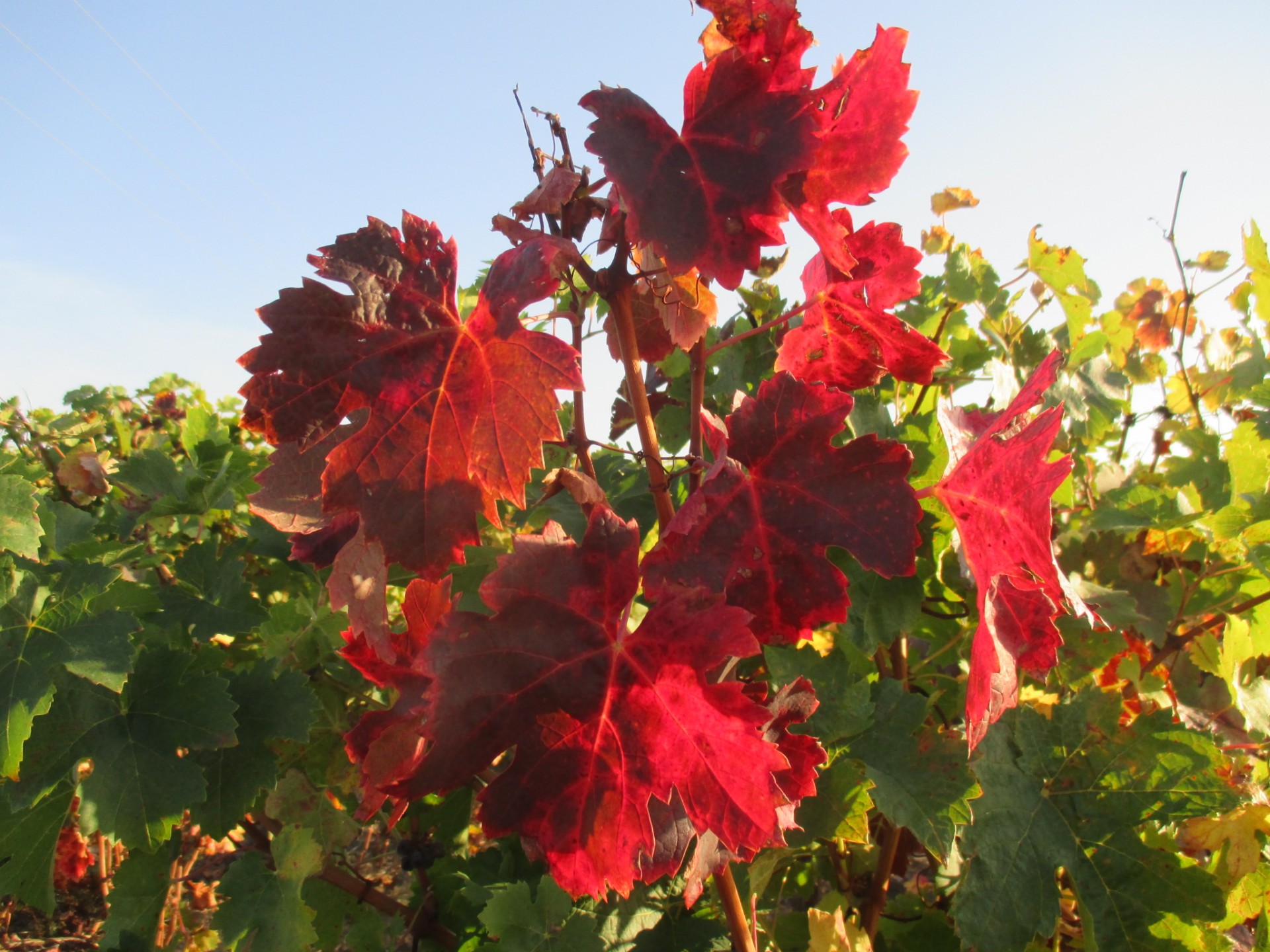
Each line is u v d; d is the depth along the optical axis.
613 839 0.41
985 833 0.72
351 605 0.39
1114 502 1.08
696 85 0.40
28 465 1.03
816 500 0.46
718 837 0.41
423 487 0.40
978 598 0.48
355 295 0.39
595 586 0.42
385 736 0.44
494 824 0.41
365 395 0.39
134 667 0.72
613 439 0.98
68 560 0.80
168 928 0.99
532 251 0.40
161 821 0.68
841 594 0.46
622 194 0.39
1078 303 1.11
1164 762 0.74
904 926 0.92
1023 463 0.46
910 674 0.90
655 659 0.41
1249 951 1.04
